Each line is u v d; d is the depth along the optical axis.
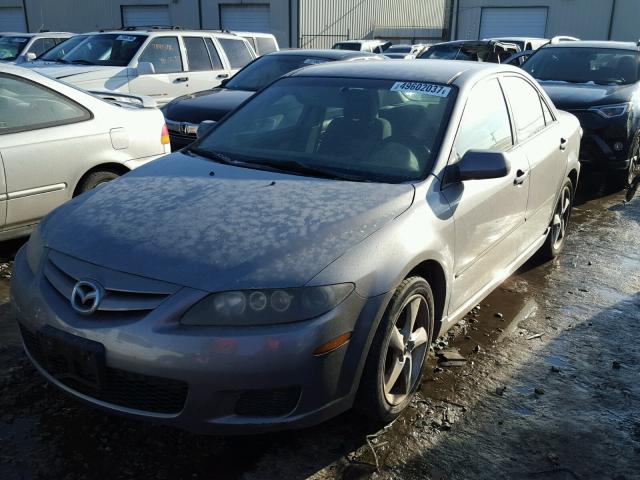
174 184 3.20
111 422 2.96
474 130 3.67
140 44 9.70
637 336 4.08
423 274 3.18
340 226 2.74
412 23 33.47
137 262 2.55
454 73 3.89
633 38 26.09
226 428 2.47
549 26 27.41
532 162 4.22
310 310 2.46
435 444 2.91
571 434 3.04
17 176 4.54
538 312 4.39
